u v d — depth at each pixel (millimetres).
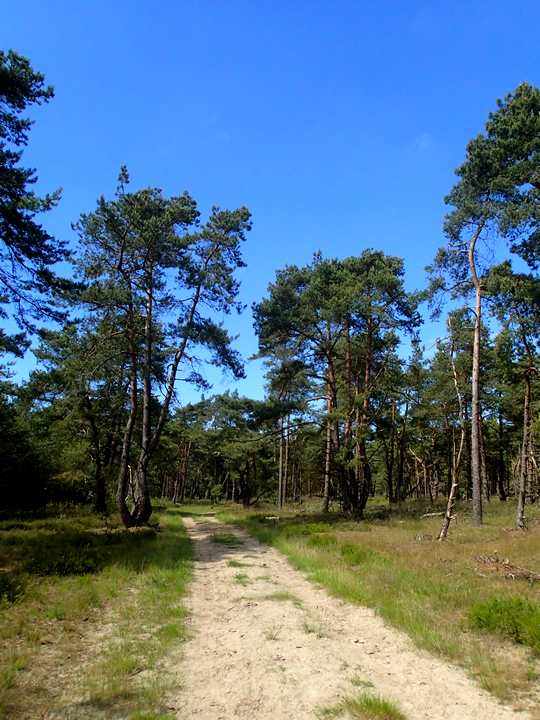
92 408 25953
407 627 6488
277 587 9531
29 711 4008
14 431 24094
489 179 17641
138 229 18766
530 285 16719
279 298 23375
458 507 27516
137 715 3977
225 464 51094
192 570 11328
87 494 31312
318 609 7801
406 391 32250
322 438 29703
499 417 32625
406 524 20047
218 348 21703
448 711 4168
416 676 4969
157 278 20453
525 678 4801
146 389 19938
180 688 4613
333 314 22312
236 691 4566
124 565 10586
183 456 56531
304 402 24594
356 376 27875
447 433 34344
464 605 7188
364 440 23547
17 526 18484
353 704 4238
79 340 18859
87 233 18094
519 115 16484
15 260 13461
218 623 6949
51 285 13945
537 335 17672
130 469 20719
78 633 6145
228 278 21281
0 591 7465
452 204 19719
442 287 20234
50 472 26906
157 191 21594
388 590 8328
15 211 12430
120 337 19562
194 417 45500
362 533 16953
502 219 16719
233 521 26344
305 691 4586
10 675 4586
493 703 4316
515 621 5957
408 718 4047
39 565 9625
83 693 4391
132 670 4992
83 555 10938
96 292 17922
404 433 34688
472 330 20094
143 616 7070
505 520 19438
